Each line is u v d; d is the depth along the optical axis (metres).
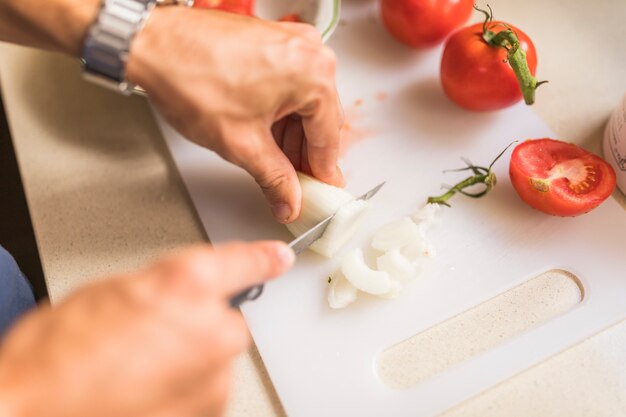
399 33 0.92
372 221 0.82
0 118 1.17
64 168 0.86
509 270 0.78
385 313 0.75
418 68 0.94
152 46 0.62
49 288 0.78
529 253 0.78
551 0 0.99
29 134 0.89
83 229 0.82
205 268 0.44
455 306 0.76
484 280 0.77
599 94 0.90
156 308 0.42
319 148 0.71
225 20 0.63
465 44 0.83
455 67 0.84
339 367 0.73
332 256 0.79
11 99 0.92
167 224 0.83
